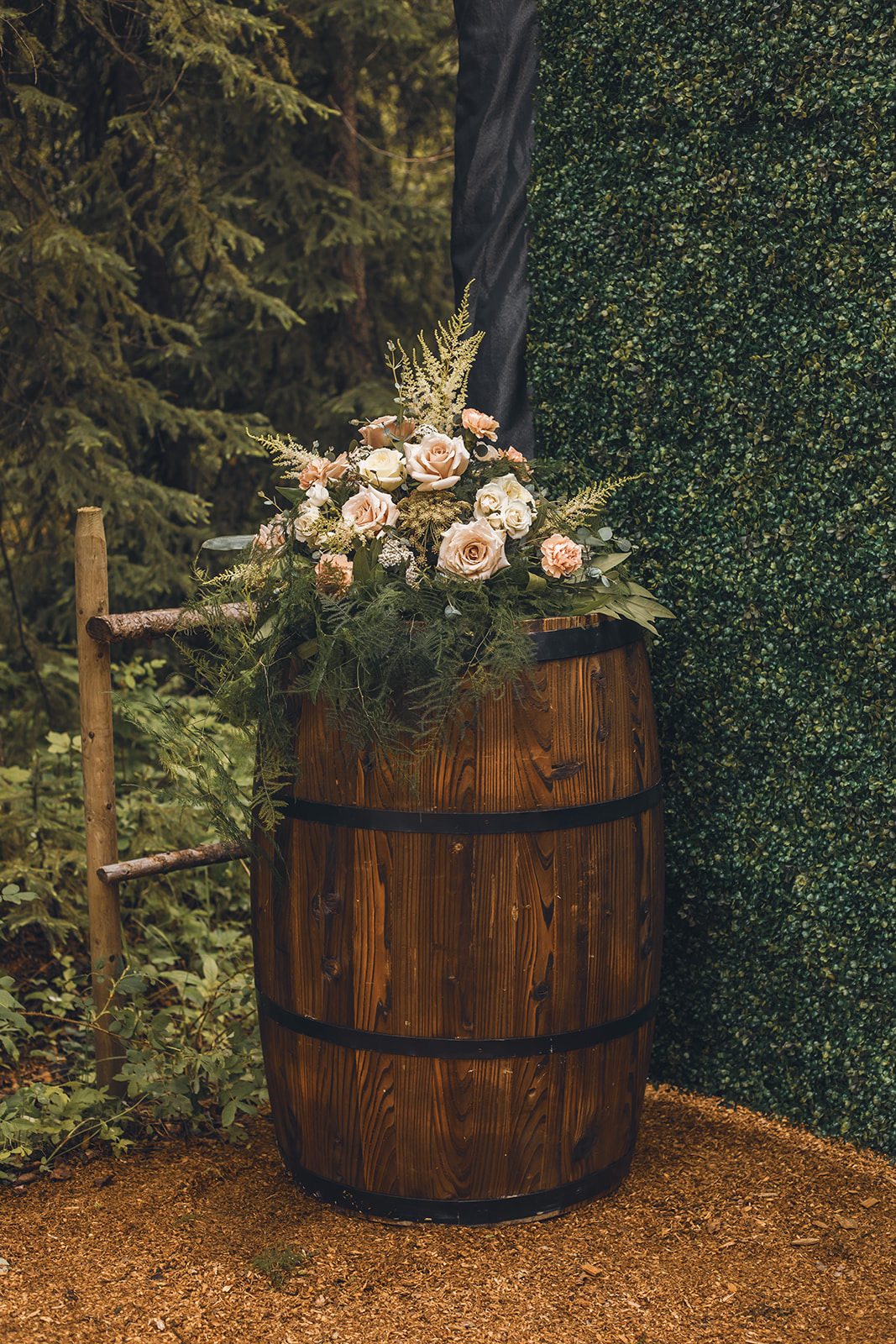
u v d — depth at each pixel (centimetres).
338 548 226
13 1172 259
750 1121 287
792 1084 284
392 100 764
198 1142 274
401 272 725
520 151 295
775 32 254
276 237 676
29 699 470
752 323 267
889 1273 225
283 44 480
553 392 298
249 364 671
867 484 257
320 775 226
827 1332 206
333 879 226
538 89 290
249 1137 277
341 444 685
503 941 221
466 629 215
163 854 281
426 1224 236
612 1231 237
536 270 296
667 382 281
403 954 222
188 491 636
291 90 471
